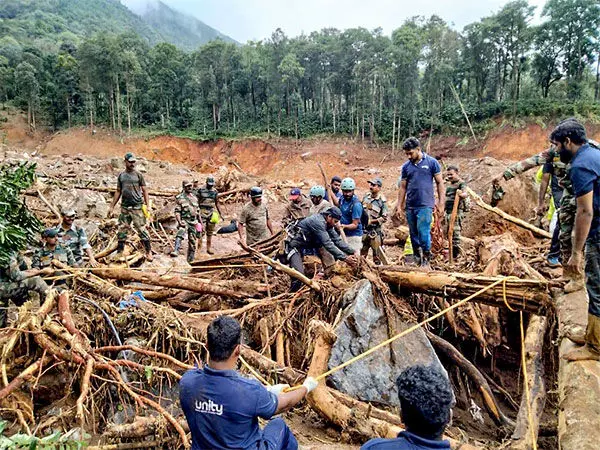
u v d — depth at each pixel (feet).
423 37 160.04
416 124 168.96
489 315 19.93
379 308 16.84
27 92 217.15
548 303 14.75
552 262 20.63
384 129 172.96
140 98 221.66
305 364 16.58
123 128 211.20
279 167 160.45
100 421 13.69
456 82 179.11
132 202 28.17
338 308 17.76
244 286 20.48
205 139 192.13
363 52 175.73
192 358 15.81
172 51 239.09
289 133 185.68
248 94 216.54
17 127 213.87
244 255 24.95
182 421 12.30
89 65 202.59
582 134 11.41
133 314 16.60
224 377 8.29
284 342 17.71
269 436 9.14
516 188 33.35
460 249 26.61
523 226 24.12
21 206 19.44
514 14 148.36
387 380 15.75
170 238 38.27
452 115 160.56
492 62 166.40
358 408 13.62
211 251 34.55
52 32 442.50
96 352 14.10
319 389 13.58
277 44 195.62
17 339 14.21
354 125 183.11
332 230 19.43
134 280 19.40
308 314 18.30
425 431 6.71
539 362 15.20
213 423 8.14
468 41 159.53
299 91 204.03
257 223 26.68
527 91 168.35
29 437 8.71
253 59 210.79
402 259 25.38
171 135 196.24
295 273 18.75
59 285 19.48
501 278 15.79
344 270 19.17
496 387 18.65
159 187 65.10
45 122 221.46
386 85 173.68
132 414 13.92
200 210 34.01
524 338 16.71
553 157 21.42
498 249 21.50
